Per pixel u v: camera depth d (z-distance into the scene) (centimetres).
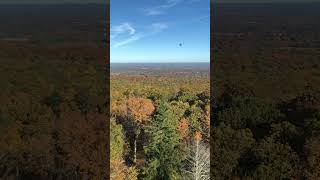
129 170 1775
